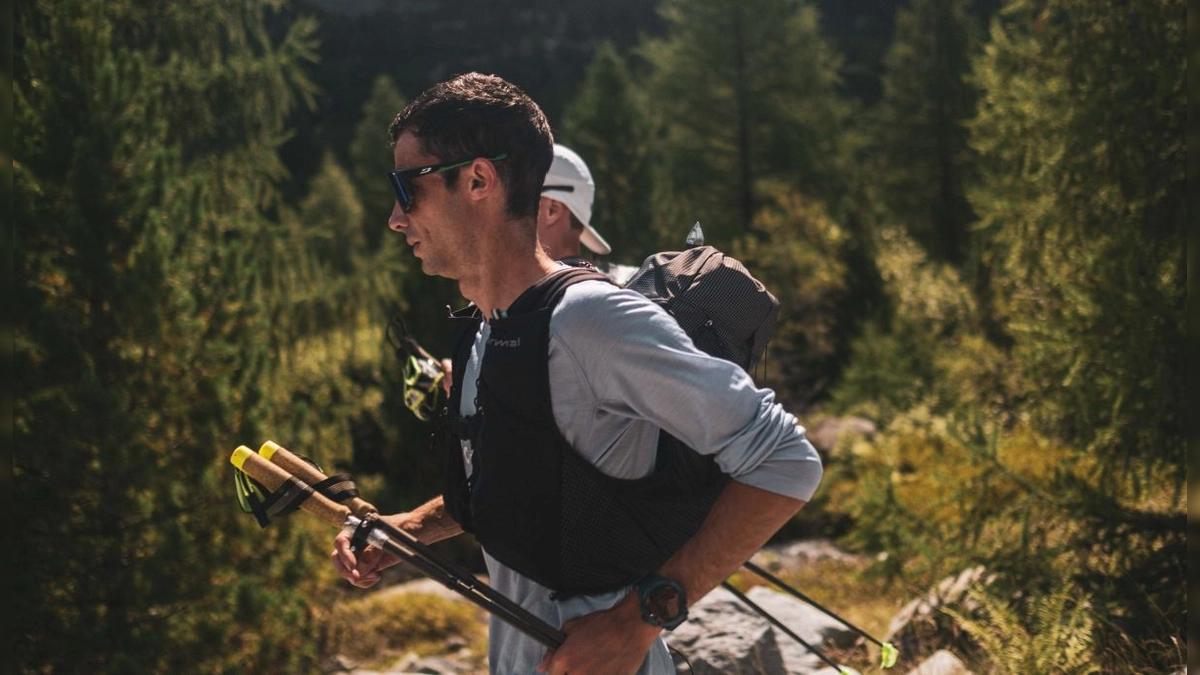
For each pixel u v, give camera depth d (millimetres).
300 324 12906
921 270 21391
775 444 1393
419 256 1566
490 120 1491
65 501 7074
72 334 7281
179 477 7625
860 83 52625
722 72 30641
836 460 14469
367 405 13969
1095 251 5500
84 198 7312
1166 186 5363
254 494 1591
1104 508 5113
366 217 30312
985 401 9930
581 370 1402
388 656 10664
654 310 1408
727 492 1427
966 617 4371
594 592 1510
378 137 32594
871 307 21188
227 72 11734
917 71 31750
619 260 22391
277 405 9156
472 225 1513
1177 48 5289
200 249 8023
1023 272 6191
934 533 5410
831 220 23281
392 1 62281
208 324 7867
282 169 12898
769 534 1423
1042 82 6055
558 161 3033
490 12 61062
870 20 59031
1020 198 6367
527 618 1460
